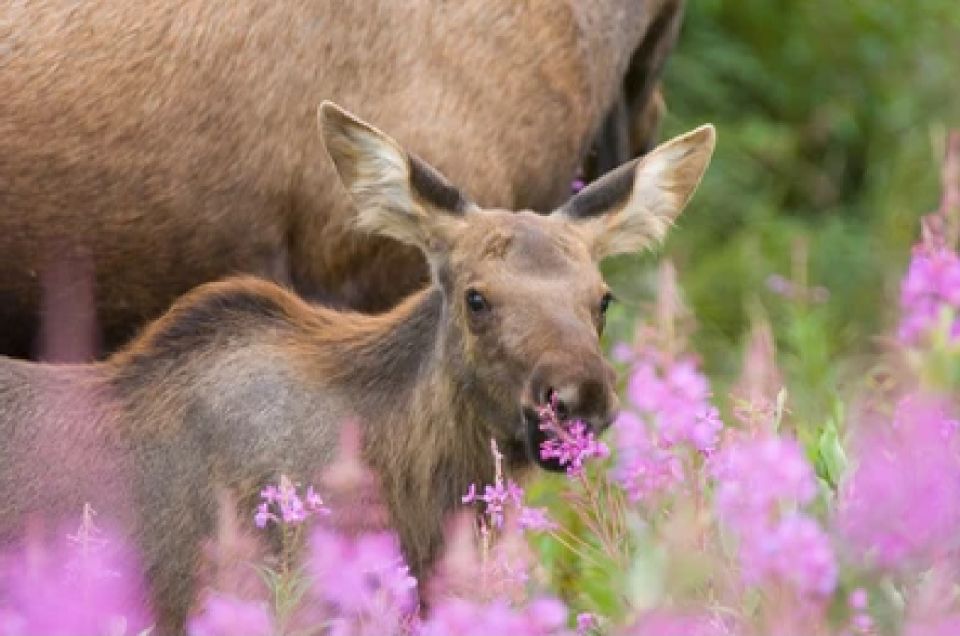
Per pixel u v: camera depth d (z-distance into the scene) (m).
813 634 8.89
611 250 11.43
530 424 10.41
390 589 9.72
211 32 12.68
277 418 11.13
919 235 18.84
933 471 9.38
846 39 21.33
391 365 11.30
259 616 9.30
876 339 13.20
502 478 10.88
